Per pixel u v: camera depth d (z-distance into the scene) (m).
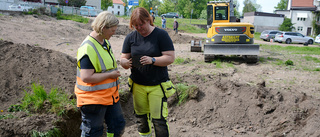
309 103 4.36
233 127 4.32
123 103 4.81
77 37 16.58
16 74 4.71
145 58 2.78
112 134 2.91
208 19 11.93
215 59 10.62
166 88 3.04
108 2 59.94
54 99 3.94
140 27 2.78
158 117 3.04
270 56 12.73
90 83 2.61
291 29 46.66
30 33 14.34
